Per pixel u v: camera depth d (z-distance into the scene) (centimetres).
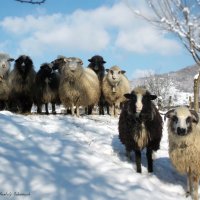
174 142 259
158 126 293
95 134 365
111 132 384
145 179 259
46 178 231
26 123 344
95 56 580
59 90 477
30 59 489
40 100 498
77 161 268
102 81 533
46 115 454
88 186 230
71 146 296
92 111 576
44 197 210
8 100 495
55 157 268
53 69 518
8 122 327
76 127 379
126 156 319
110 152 320
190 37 228
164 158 335
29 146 281
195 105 404
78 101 472
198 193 263
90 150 302
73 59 462
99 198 218
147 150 296
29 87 493
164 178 288
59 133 336
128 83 533
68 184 229
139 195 230
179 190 269
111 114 529
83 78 470
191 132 251
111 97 521
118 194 227
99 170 261
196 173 255
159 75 1249
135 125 286
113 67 514
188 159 255
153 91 1177
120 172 260
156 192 242
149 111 284
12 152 261
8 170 232
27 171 236
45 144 292
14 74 488
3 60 477
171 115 260
